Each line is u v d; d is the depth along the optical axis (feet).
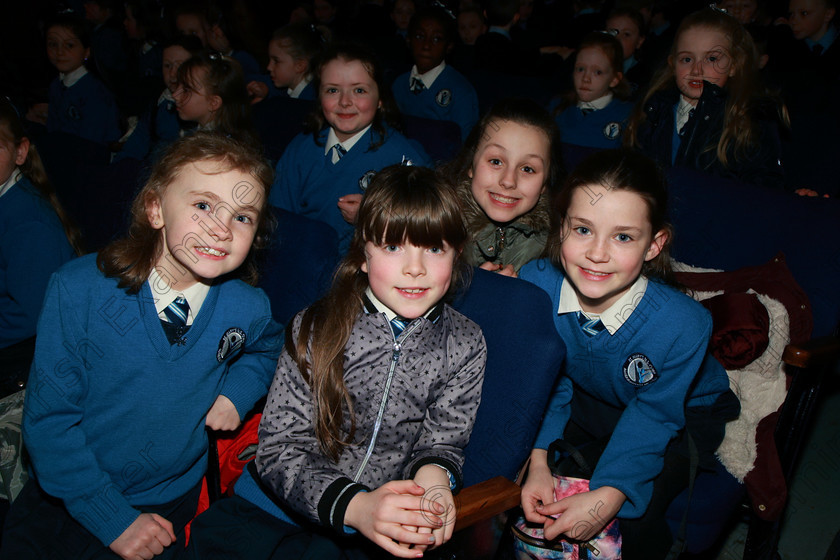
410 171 4.12
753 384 5.36
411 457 4.24
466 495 3.83
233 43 15.16
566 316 4.92
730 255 6.33
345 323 4.15
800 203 6.03
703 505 5.09
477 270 4.61
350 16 19.90
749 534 5.54
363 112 7.52
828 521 7.04
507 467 4.25
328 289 4.74
